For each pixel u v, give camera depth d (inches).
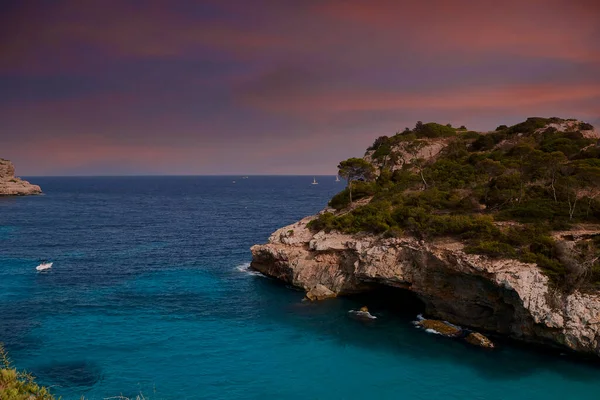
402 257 1915.6
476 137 3735.2
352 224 2253.9
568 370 1373.0
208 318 1833.2
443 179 2733.8
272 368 1395.2
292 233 2477.9
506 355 1483.8
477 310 1722.4
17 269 2618.1
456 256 1699.1
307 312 1918.1
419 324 1771.7
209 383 1295.5
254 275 2546.8
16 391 669.3
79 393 1222.3
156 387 1267.2
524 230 1733.5
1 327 1681.8
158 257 3034.0
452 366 1411.2
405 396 1237.7
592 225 1782.7
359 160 3083.2
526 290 1485.0
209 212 6294.3
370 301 2075.5
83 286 2276.1
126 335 1635.1
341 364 1425.9
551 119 3612.2
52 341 1562.5
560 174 2267.5
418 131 4062.5
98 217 5442.9
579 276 1449.3
